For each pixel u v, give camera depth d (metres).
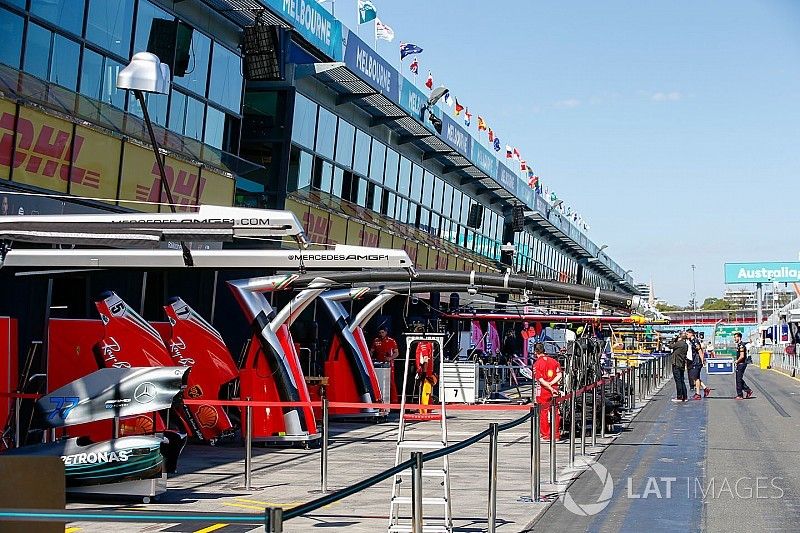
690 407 27.34
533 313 27.53
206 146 19.08
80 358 14.60
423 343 22.80
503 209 45.41
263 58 19.98
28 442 14.66
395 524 9.66
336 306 22.03
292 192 23.11
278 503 11.32
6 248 9.62
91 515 4.92
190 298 21.12
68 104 14.92
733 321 119.56
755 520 10.41
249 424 12.44
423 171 33.44
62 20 14.96
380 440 18.58
